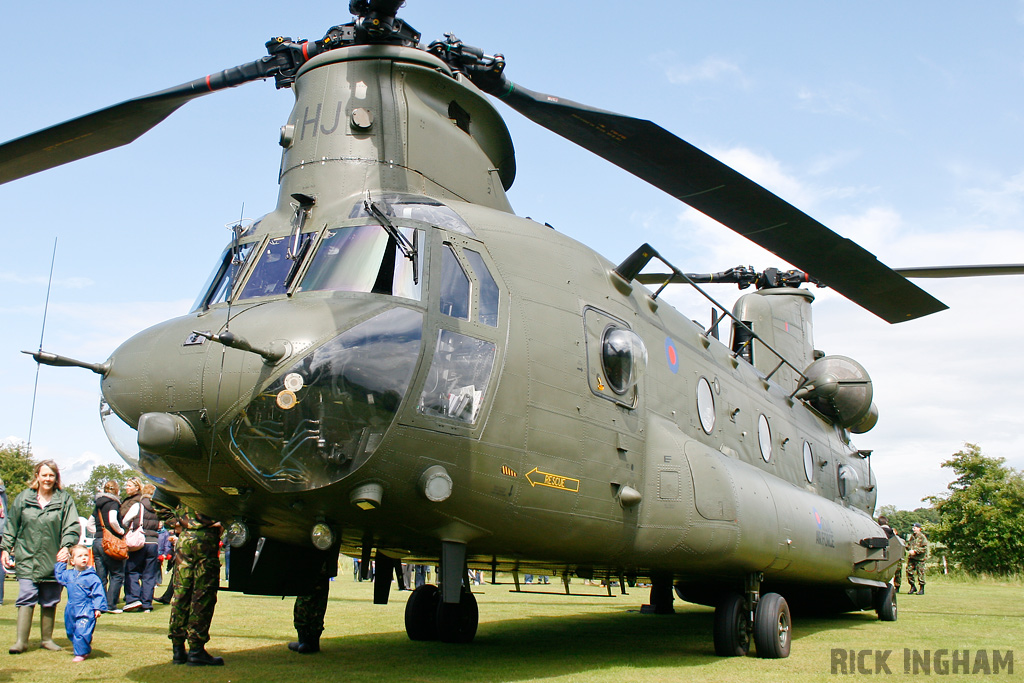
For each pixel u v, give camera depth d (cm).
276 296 596
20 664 674
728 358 1066
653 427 771
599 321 730
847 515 1128
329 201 675
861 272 901
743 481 820
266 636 873
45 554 746
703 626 1084
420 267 595
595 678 630
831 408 1395
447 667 674
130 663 680
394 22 746
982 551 2911
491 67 762
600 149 750
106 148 741
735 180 741
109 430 599
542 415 635
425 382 559
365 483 537
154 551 1105
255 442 521
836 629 1114
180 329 575
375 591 719
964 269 1097
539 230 739
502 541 633
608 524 695
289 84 786
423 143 724
